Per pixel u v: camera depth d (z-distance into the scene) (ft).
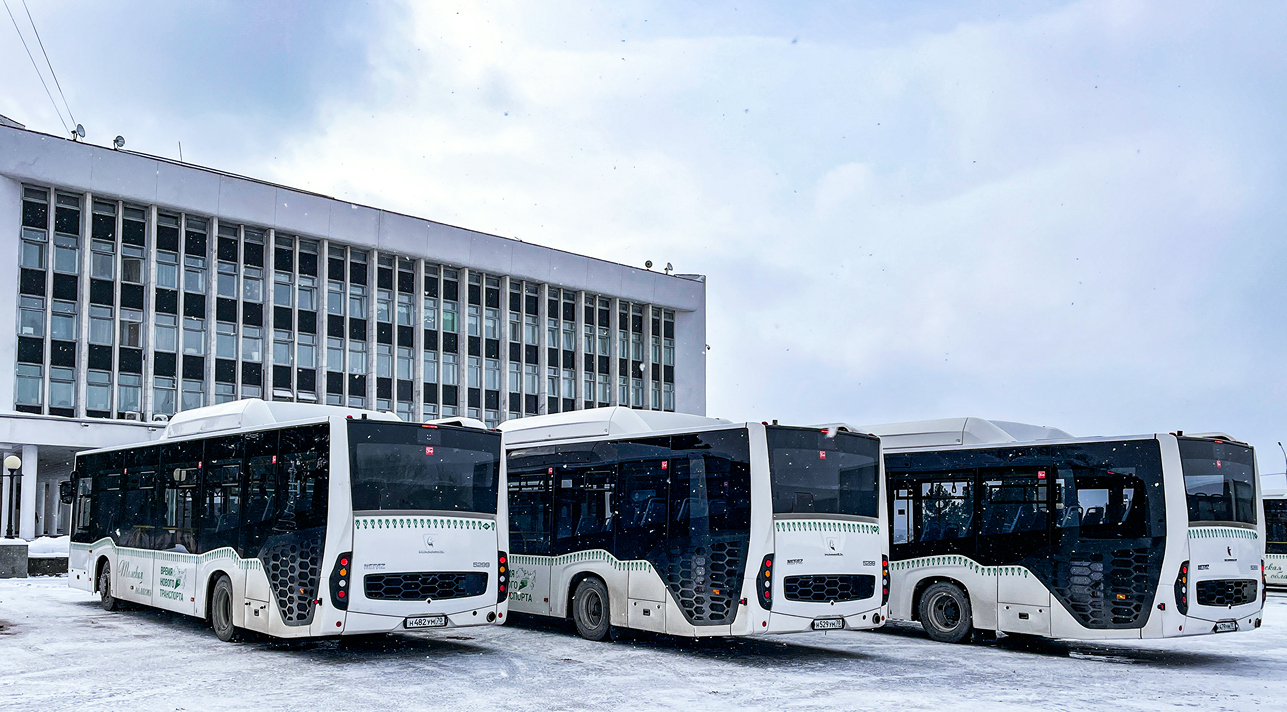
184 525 52.16
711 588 44.70
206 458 50.88
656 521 47.88
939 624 53.11
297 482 43.47
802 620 44.27
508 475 57.36
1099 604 46.85
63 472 157.89
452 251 160.76
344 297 151.43
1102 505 47.60
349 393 150.10
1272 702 35.37
